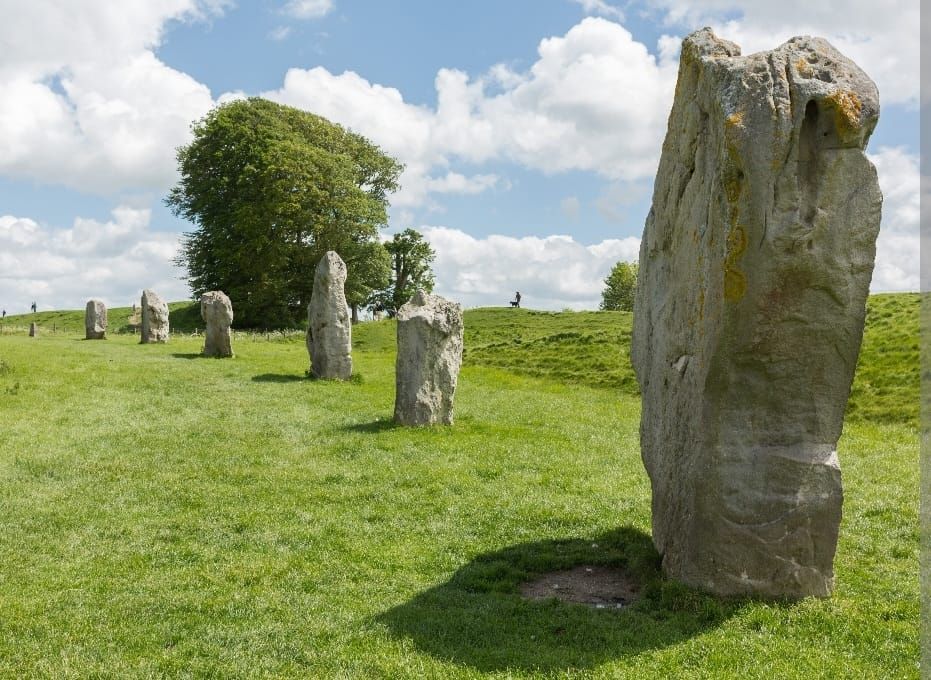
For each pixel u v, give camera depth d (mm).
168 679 6832
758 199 7320
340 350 28172
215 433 18484
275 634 7770
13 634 7699
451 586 9188
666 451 9469
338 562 9961
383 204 73500
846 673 6824
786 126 7207
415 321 19750
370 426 19500
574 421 21000
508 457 16312
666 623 7863
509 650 7367
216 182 68375
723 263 7609
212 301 35000
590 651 7344
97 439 17625
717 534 8195
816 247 7406
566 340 39000
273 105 71312
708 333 7992
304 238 68375
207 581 9242
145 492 13320
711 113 8016
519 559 10109
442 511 12406
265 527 11469
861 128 7293
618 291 96438
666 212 9617
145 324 41125
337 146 73000
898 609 8109
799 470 8047
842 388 8000
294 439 17953
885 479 14422
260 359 34031
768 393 8008
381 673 6969
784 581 8180
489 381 30188
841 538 10750
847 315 7676
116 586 9031
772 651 7234
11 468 14828
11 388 23062
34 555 10125
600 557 10133
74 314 80562
